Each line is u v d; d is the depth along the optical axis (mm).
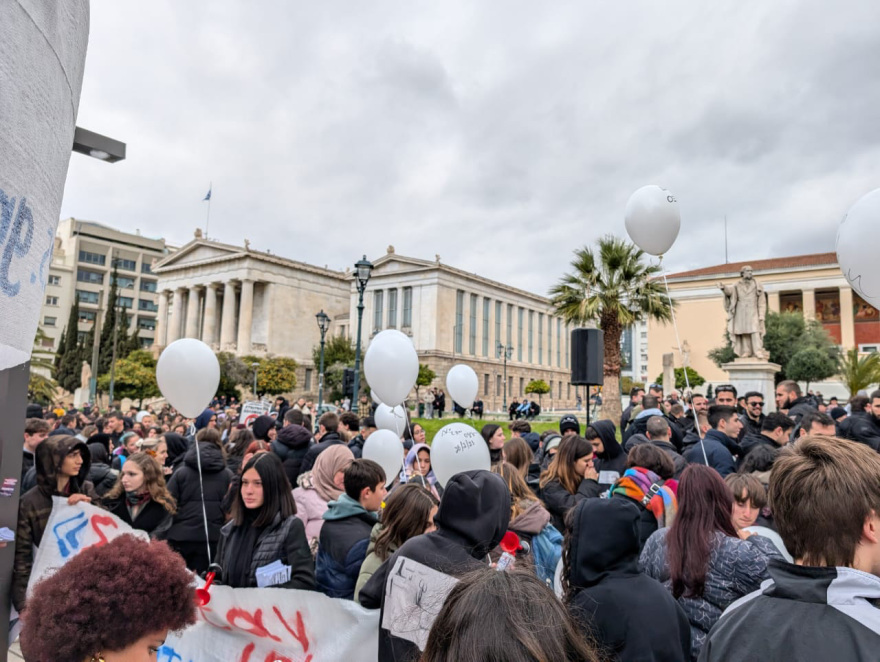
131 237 87750
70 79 1255
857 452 1516
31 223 1102
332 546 3330
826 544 1442
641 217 5520
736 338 15250
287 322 65500
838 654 1243
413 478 5562
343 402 32562
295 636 2896
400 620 2111
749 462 4148
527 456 4703
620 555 2168
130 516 4574
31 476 4754
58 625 1476
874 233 2906
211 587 3125
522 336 74000
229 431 11070
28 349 1176
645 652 1966
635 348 106875
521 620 987
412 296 61844
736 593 2416
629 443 6371
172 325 68875
